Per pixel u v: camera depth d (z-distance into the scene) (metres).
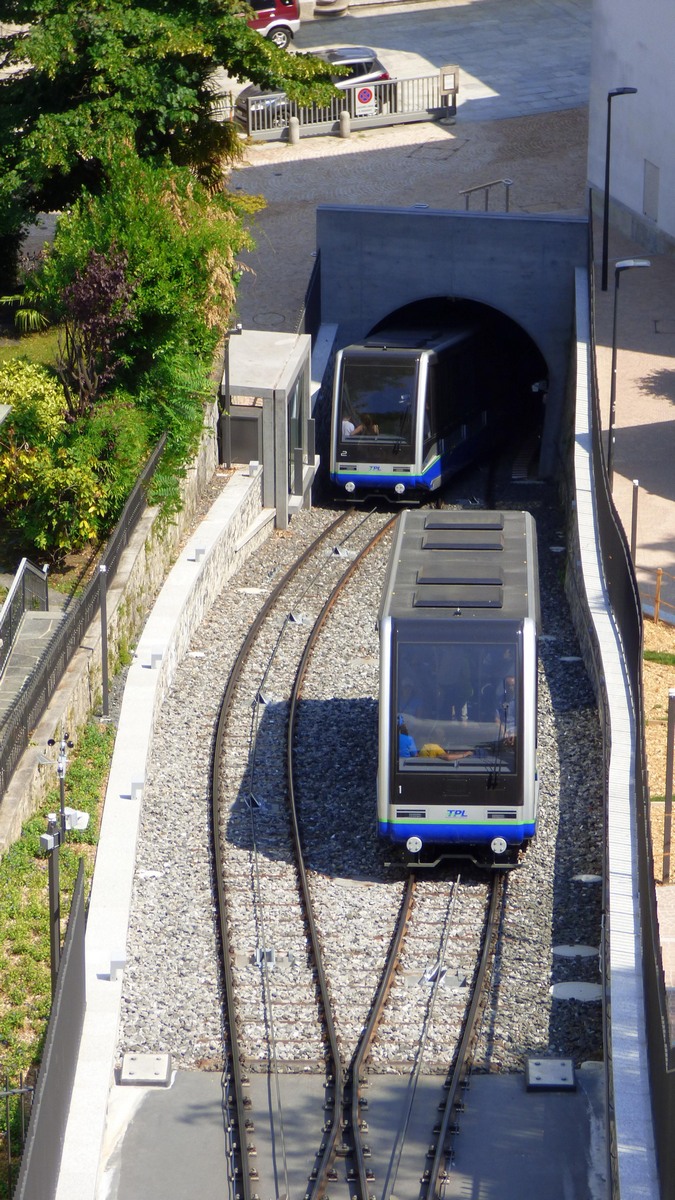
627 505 55.28
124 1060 28.09
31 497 44.97
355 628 50.22
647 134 74.81
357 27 113.62
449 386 67.25
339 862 36.03
